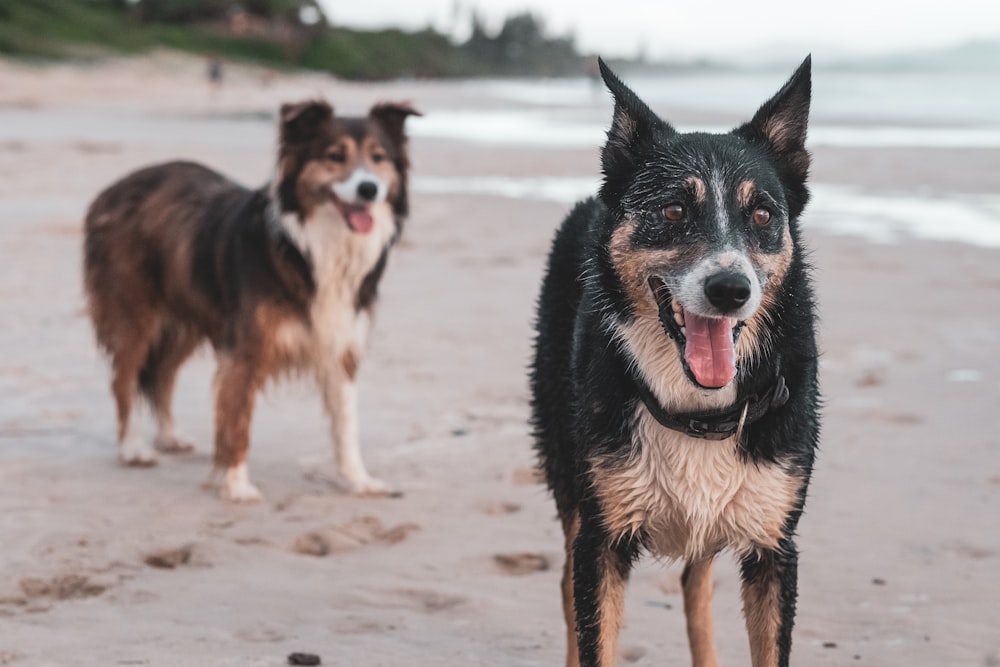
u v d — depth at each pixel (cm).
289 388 788
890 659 400
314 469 644
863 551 499
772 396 352
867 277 1097
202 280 645
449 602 457
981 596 452
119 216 685
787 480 356
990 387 745
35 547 499
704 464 355
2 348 844
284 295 609
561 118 4391
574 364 393
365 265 627
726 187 357
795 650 408
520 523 547
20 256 1178
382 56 11394
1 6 6725
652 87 9269
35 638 401
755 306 338
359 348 630
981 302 988
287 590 464
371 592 465
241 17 9119
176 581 471
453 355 848
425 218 1510
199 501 582
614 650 366
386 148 642
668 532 373
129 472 630
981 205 1606
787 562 361
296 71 8831
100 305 679
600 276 378
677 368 355
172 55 7569
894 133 3108
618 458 361
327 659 390
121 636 406
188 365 867
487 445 665
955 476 589
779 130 387
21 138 2531
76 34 6988
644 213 364
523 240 1345
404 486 604
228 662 383
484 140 2998
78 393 757
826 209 1576
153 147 2409
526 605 454
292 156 616
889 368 796
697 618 397
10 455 639
